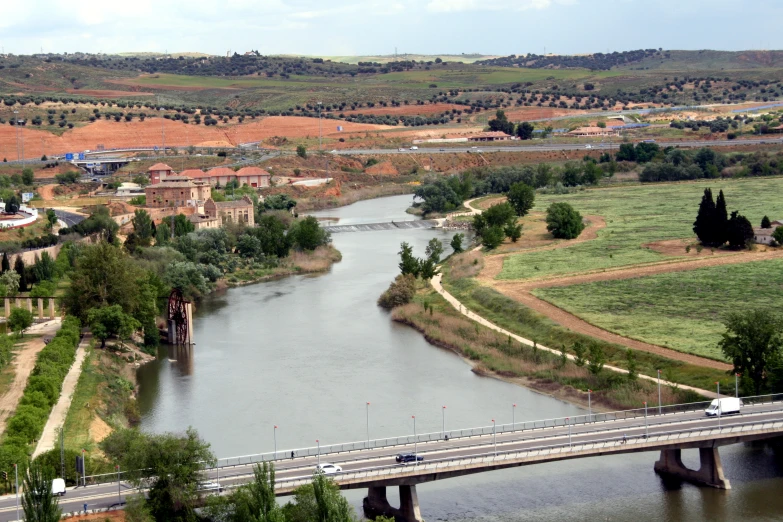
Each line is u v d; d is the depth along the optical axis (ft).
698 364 634.43
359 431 545.85
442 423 558.56
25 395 556.51
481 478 510.58
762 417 518.78
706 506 470.80
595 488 493.77
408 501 458.09
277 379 651.25
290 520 399.85
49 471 436.35
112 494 435.53
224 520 415.64
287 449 515.50
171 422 568.41
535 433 508.94
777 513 462.19
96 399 582.35
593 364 624.18
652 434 494.18
